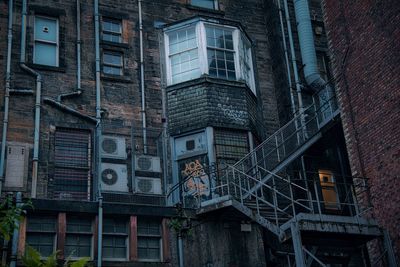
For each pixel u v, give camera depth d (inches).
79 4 783.1
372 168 562.3
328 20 659.4
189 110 743.7
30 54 724.0
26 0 748.6
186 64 776.9
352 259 706.8
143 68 775.1
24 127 674.8
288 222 510.6
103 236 565.6
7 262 505.4
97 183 637.3
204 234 596.4
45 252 534.0
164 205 656.4
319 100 803.4
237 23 808.3
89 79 741.3
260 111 808.9
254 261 609.9
